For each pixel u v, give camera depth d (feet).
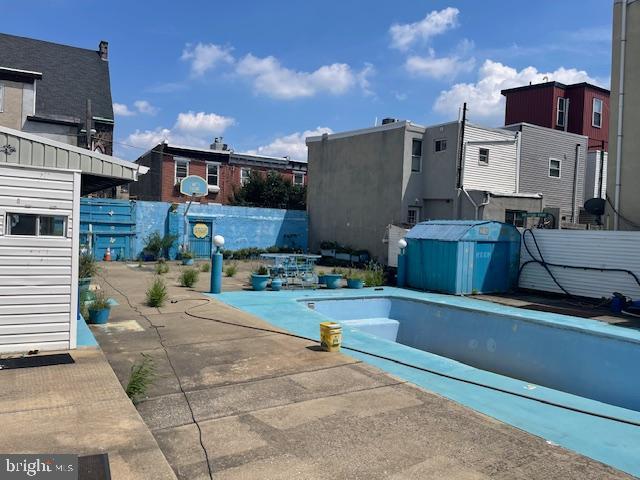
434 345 40.70
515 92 102.58
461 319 39.47
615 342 29.99
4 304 19.83
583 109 96.07
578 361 31.42
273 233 90.22
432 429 15.21
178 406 16.51
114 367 20.34
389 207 77.46
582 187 87.25
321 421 15.52
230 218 85.51
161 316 31.35
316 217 92.27
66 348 20.94
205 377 19.62
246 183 103.04
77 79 93.81
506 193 71.20
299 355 23.21
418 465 12.82
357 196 83.41
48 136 73.46
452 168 72.33
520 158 78.59
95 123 88.63
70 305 21.01
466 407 17.33
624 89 51.16
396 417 16.07
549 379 32.37
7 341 19.90
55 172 20.61
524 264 51.42
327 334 24.09
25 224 20.24
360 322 40.93
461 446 14.08
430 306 42.16
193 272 48.67
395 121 81.51
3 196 19.69
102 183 34.91
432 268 49.78
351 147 85.05
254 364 21.54
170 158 97.40
